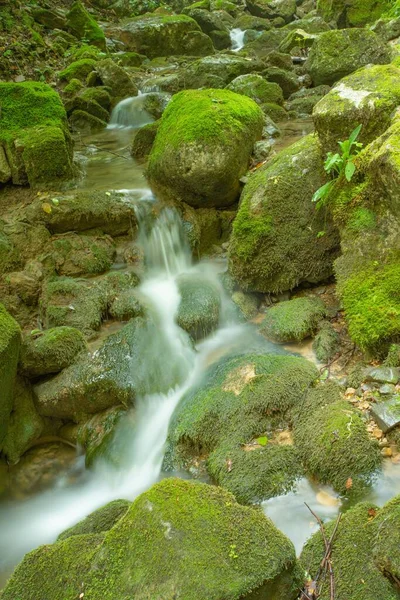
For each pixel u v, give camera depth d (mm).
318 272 4762
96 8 15734
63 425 4270
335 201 4215
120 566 2227
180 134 5348
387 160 3619
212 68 9969
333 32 9273
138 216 5605
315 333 4336
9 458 3969
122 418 4031
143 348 4332
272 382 3691
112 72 10047
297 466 3162
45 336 4277
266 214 4797
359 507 2637
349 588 2262
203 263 5539
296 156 4918
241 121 5730
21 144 6082
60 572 2328
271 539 2219
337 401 3455
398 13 11086
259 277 4848
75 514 3586
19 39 11000
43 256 5109
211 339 4672
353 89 4555
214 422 3574
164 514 2301
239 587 2025
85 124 9219
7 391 3797
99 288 4910
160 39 13398
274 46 13172
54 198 5449
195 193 5492
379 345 3656
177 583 2061
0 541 3432
